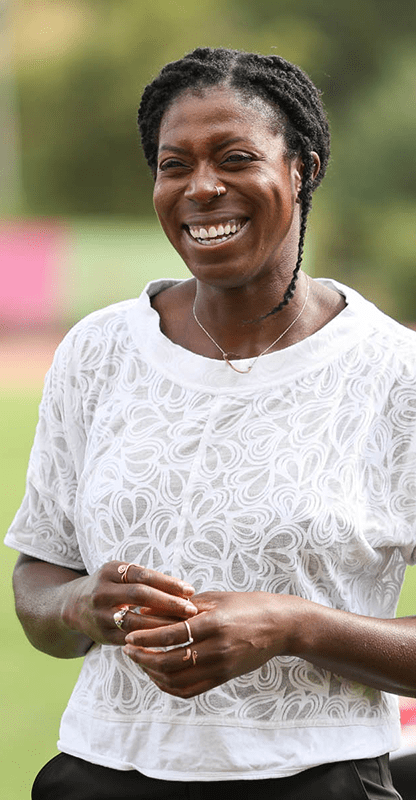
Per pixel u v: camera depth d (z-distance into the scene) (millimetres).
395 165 60719
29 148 66750
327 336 3791
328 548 3537
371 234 61125
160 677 3277
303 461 3611
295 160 3801
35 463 4156
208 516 3584
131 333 4012
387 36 62344
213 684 3293
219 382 3764
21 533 4188
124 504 3678
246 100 3662
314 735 3521
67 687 9781
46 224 57531
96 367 4016
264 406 3719
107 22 64625
